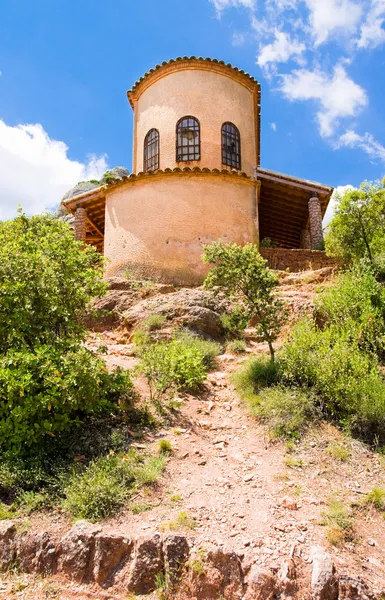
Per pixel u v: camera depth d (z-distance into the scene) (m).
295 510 4.55
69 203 16.27
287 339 8.03
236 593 3.68
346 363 6.68
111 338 9.70
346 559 3.95
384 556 4.05
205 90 15.07
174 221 12.66
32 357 5.43
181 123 14.83
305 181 15.82
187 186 12.97
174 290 11.23
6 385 5.29
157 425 6.15
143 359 7.50
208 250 8.06
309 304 9.18
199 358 7.70
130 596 3.75
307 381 6.83
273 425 6.12
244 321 7.85
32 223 8.13
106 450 5.48
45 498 4.66
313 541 4.11
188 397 7.08
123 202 13.42
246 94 16.06
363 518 4.51
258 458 5.56
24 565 4.10
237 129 15.40
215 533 4.18
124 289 11.27
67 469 5.09
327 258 13.26
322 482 5.06
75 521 4.34
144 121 15.70
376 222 10.86
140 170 15.49
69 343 6.10
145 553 3.94
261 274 7.73
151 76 15.59
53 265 6.46
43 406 5.27
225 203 13.13
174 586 3.77
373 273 9.52
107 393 6.34
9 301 5.99
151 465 5.15
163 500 4.68
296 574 3.75
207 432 6.21
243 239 13.09
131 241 12.88
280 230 19.95
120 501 4.60
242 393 7.03
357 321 8.16
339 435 5.98
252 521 4.36
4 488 4.80
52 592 3.86
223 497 4.77
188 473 5.21
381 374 7.00
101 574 3.92
